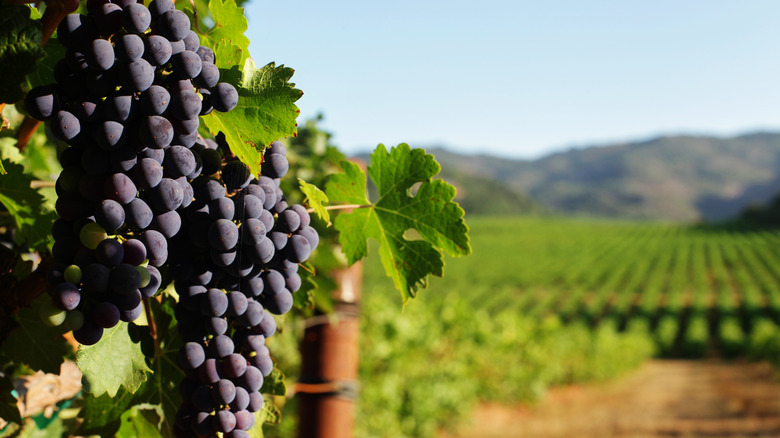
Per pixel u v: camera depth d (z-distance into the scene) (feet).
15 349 2.66
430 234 2.94
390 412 19.69
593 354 42.42
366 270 91.61
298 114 2.48
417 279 2.96
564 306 83.87
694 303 81.15
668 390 37.86
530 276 102.83
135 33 2.32
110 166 2.36
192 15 2.62
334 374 4.85
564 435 25.35
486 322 30.81
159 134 2.32
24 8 2.34
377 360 19.79
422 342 23.27
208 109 2.44
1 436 2.89
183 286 2.52
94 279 2.31
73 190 2.39
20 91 2.35
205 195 2.48
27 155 3.35
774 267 101.91
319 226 3.11
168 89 2.38
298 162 5.80
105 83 2.33
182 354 2.52
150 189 2.39
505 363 31.19
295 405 10.89
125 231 2.41
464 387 25.59
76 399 3.17
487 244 138.10
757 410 28.71
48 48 2.56
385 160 2.97
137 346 2.50
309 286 2.99
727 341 58.70
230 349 2.54
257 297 2.63
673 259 116.67
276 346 8.70
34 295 2.51
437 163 2.91
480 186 328.49
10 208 2.77
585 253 127.34
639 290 92.58
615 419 28.35
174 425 2.63
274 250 2.56
